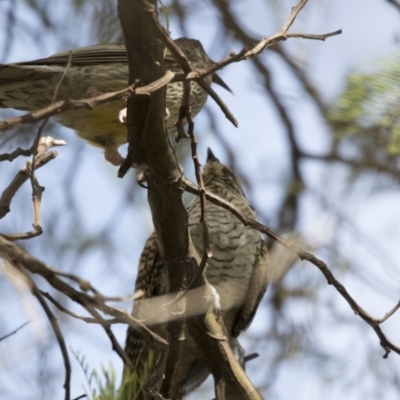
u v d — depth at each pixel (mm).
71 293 5520
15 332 5965
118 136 10266
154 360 9758
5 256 5266
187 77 6266
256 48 6617
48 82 9469
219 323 8281
